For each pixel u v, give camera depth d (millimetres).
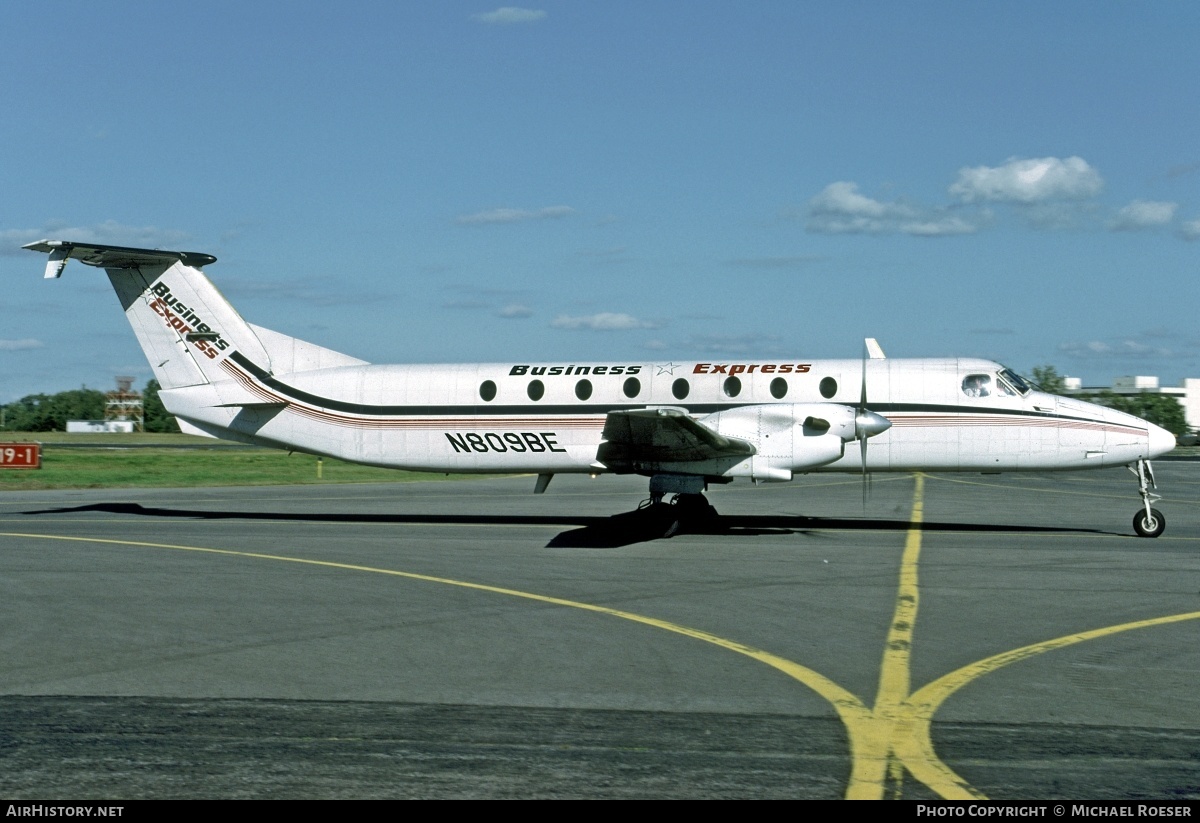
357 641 10039
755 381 19875
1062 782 6219
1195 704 7891
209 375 22219
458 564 15023
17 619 11078
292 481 37156
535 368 20969
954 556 15766
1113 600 12109
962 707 7832
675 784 6191
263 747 6863
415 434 21062
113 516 22922
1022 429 18953
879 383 19484
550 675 8789
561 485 35062
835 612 11430
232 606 11781
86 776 6305
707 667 9055
